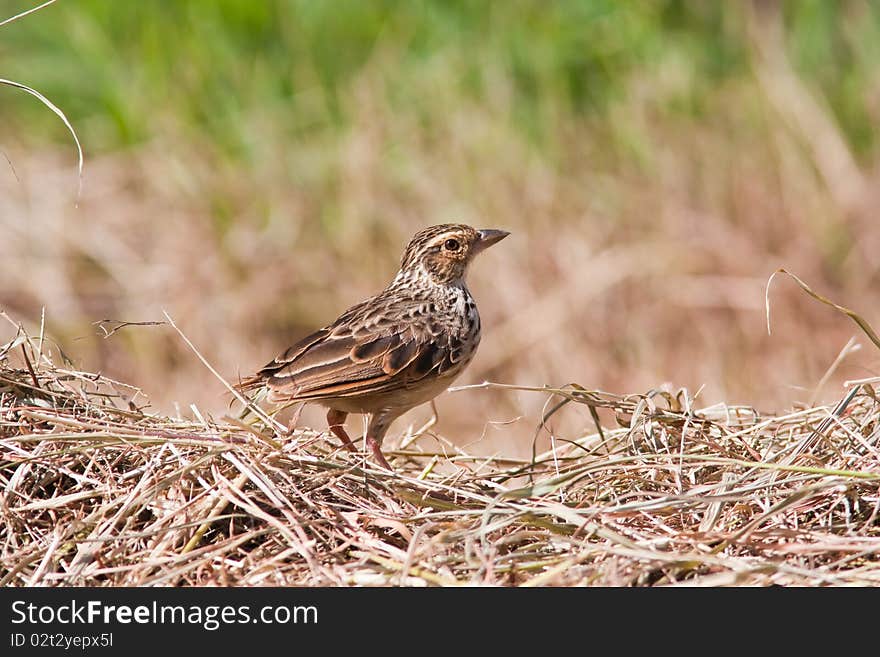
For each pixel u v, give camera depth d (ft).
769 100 53.78
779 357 46.32
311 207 52.11
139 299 48.93
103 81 57.47
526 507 24.30
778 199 51.47
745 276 48.98
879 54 55.93
